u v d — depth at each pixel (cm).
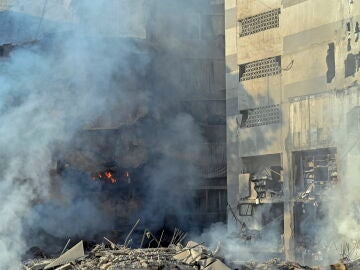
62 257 3172
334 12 4847
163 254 3123
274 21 5609
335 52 4794
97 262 3080
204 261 2889
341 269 3158
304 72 5169
